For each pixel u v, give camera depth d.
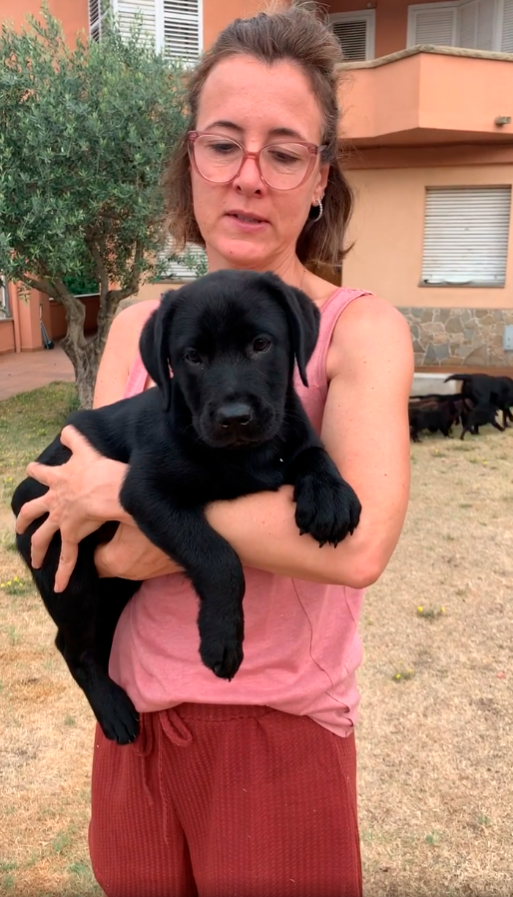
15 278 2.97
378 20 5.10
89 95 2.84
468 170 4.23
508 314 4.33
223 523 0.50
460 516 2.17
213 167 0.60
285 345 0.57
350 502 0.48
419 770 1.12
